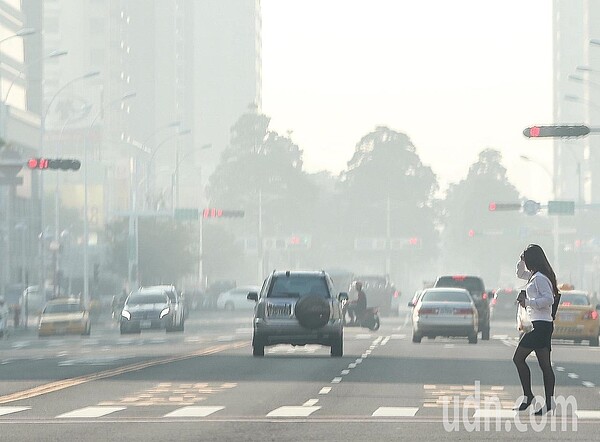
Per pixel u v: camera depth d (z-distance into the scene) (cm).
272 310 5803
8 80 18450
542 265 3186
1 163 9106
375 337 8569
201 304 17700
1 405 3422
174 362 5416
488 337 8162
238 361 5488
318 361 5488
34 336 10100
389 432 2728
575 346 7200
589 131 7344
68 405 3416
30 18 19662
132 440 2595
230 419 3023
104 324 12744
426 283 12500
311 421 2970
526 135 7344
